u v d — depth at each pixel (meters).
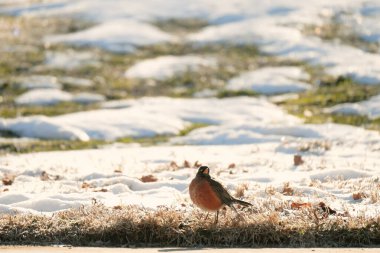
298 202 10.60
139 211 10.27
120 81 32.22
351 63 32.78
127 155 17.44
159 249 9.09
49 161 16.61
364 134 19.92
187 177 13.51
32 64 34.47
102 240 9.70
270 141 19.61
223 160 15.84
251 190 11.78
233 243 9.47
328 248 9.12
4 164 16.03
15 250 9.02
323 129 20.62
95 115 24.66
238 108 25.77
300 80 30.98
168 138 21.52
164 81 32.22
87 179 13.57
